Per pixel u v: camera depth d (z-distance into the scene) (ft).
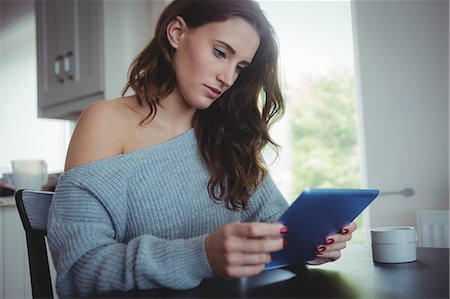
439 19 5.77
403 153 5.95
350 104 14.28
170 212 3.01
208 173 3.23
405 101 5.96
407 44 5.98
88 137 2.86
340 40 7.39
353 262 2.81
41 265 2.89
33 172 7.37
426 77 5.83
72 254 2.24
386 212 6.03
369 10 6.25
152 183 2.95
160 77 3.22
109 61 7.50
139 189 2.90
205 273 2.11
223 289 2.18
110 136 2.94
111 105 3.07
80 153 2.81
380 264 2.72
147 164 2.95
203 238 2.16
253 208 3.48
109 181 2.67
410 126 5.91
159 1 7.74
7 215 6.40
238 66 3.09
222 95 3.41
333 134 14.47
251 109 3.51
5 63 11.83
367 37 6.24
